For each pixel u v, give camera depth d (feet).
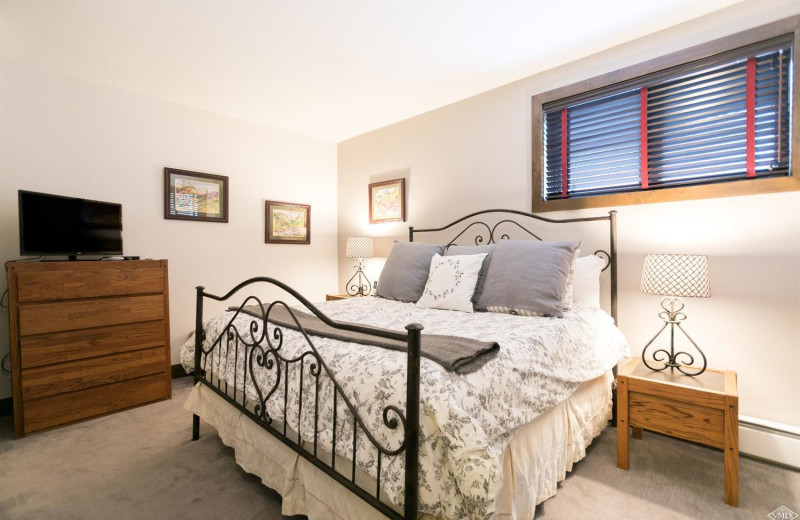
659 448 6.58
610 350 6.70
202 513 4.89
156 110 9.99
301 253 13.12
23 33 7.03
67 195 8.67
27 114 8.18
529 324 5.81
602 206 7.89
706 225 6.75
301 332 4.73
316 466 4.28
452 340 4.58
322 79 9.04
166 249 10.21
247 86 9.38
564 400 5.35
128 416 7.84
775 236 6.15
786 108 6.15
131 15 6.49
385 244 12.41
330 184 13.93
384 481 3.48
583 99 8.17
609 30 7.13
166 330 8.77
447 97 10.15
